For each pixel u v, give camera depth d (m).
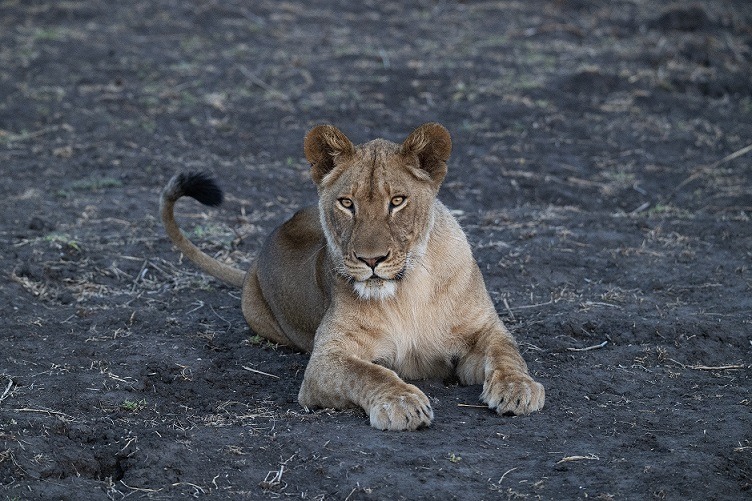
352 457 6.68
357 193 7.54
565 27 20.94
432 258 8.01
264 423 7.38
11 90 17.41
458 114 16.84
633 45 19.91
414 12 22.61
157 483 6.50
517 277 10.91
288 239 9.27
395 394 7.21
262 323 9.51
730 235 12.20
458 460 6.62
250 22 21.75
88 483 6.52
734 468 6.56
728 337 9.16
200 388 8.24
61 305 10.19
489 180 14.34
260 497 6.30
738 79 18.38
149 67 18.81
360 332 7.95
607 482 6.34
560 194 13.91
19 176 14.16
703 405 7.73
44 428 7.21
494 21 21.75
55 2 22.14
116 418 7.52
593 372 8.42
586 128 16.33
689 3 21.92
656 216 13.00
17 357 8.63
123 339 9.22
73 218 12.69
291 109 17.03
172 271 11.24
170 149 15.45
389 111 16.97
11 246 11.56
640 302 10.16
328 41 20.45
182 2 22.64
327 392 7.62
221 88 17.91
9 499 6.26
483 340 8.18
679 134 16.17
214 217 13.01
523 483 6.38
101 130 16.02
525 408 7.47
